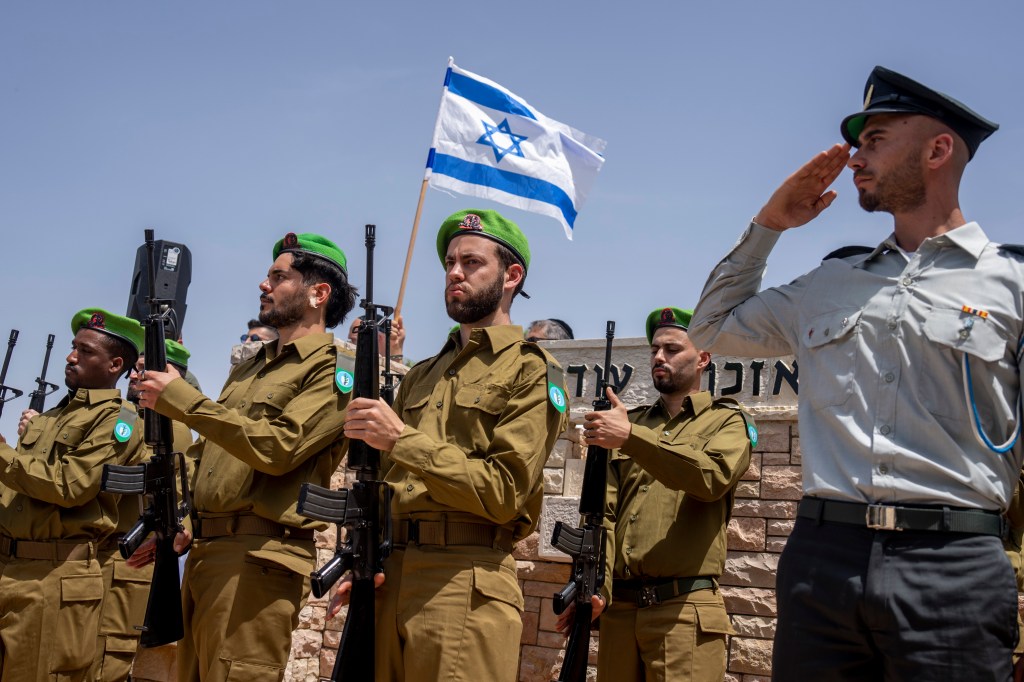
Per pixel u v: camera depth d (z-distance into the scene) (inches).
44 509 295.4
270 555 216.5
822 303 147.9
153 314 226.8
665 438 266.1
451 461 178.5
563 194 291.1
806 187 158.2
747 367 340.8
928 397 133.2
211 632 214.5
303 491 176.4
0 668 292.5
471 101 284.7
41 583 294.5
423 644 180.7
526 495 186.2
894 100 145.3
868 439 134.7
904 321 136.5
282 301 242.2
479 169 280.8
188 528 236.7
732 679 314.0
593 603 218.8
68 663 293.4
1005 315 132.6
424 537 189.0
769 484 326.3
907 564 128.2
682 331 275.7
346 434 180.5
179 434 323.9
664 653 239.5
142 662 339.0
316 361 233.5
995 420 132.3
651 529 248.1
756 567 320.8
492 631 183.6
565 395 199.5
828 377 141.9
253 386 236.1
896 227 148.7
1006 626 126.1
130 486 232.4
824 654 133.1
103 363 318.3
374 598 183.5
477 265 208.8
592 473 222.1
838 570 132.6
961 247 137.7
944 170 143.9
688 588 242.8
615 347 359.9
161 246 354.6
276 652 216.7
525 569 343.3
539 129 292.0
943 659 124.5
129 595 322.3
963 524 128.0
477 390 195.9
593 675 330.6
